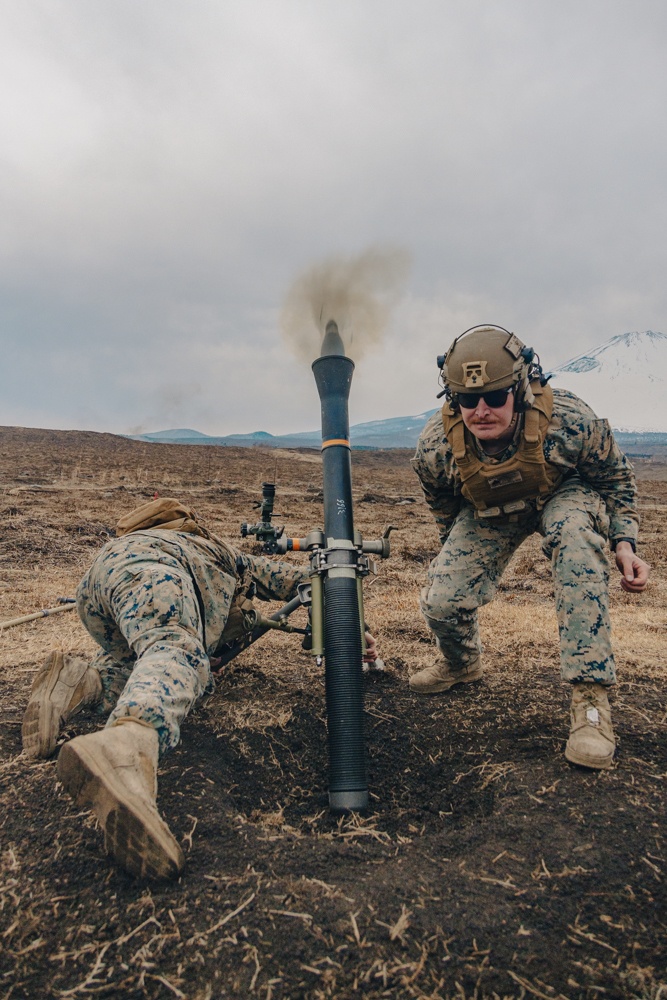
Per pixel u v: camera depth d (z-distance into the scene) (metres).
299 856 2.12
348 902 1.88
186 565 2.86
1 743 2.87
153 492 15.39
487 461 2.99
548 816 2.34
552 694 3.63
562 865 2.07
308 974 1.66
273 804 2.63
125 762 1.81
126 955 1.71
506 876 2.02
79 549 8.13
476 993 1.62
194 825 2.24
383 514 13.81
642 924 1.84
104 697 3.00
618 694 3.56
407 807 2.63
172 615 2.44
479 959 1.71
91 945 1.74
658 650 4.40
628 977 1.66
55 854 2.08
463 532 3.36
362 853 2.18
